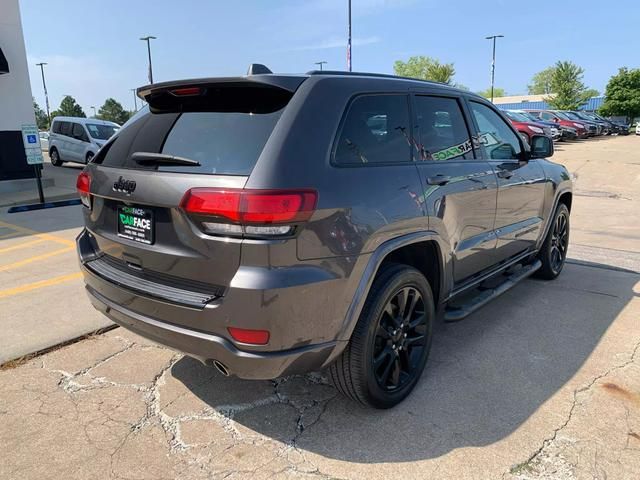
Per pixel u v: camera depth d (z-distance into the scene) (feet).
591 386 10.40
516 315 14.15
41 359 11.46
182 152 8.34
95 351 11.89
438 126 10.99
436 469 7.97
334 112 8.37
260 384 10.52
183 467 8.02
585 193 39.47
